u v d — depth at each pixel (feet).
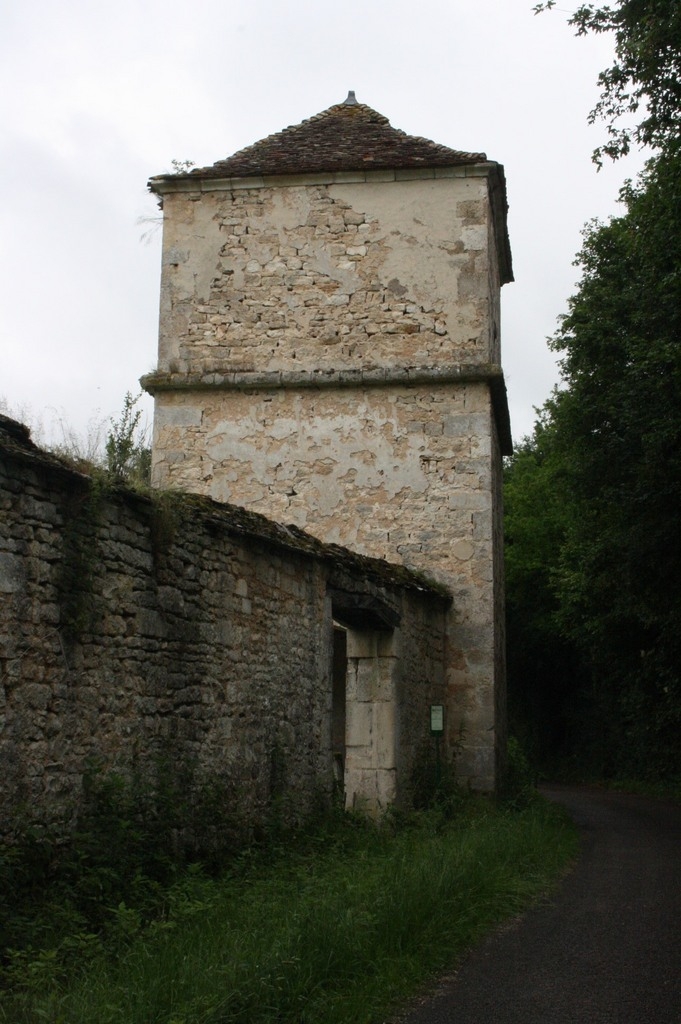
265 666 29.76
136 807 22.25
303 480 50.01
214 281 51.67
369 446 49.88
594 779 101.24
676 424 49.29
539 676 113.91
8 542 18.43
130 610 22.65
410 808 41.32
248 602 28.81
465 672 48.06
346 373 50.08
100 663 21.40
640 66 39.83
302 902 20.24
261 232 51.83
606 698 100.37
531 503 113.29
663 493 53.57
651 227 46.19
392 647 39.81
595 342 63.52
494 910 24.34
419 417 49.80
